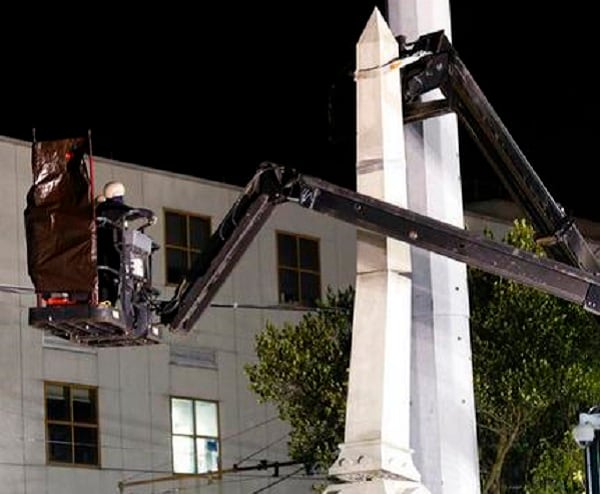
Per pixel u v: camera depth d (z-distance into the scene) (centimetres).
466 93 993
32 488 3275
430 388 1024
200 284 988
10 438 3259
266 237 3903
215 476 3316
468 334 1048
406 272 902
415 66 987
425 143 1059
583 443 1544
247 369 2548
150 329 1005
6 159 3375
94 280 941
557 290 959
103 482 3412
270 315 3859
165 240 3672
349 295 2653
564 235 1052
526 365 2300
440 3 1105
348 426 862
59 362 3391
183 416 3609
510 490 2517
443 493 1006
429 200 1052
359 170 921
